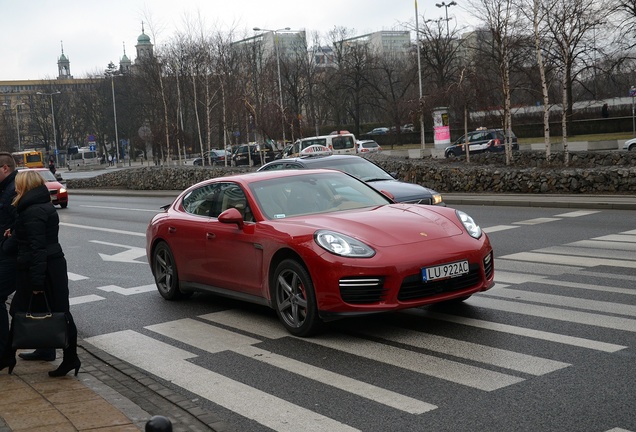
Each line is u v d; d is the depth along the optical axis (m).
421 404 4.99
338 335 7.01
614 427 4.34
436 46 59.75
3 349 6.13
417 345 6.45
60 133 115.44
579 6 26.48
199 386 5.84
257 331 7.46
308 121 70.19
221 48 50.41
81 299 10.06
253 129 47.31
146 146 78.81
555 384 5.17
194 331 7.71
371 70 73.00
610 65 40.06
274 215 7.70
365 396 5.25
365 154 32.94
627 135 45.06
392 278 6.53
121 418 4.84
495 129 43.47
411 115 45.47
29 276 5.92
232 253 7.91
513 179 21.66
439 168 24.14
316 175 8.43
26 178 5.86
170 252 9.16
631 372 5.31
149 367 6.51
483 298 8.14
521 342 6.30
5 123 133.88
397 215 7.36
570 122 49.47
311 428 4.73
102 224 21.36
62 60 192.88
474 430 4.46
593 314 7.10
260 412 5.12
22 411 5.05
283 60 73.69
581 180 19.95
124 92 98.62
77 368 6.06
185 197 9.32
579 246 11.59
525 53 36.56
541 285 8.66
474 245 6.97
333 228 6.97
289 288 7.16
